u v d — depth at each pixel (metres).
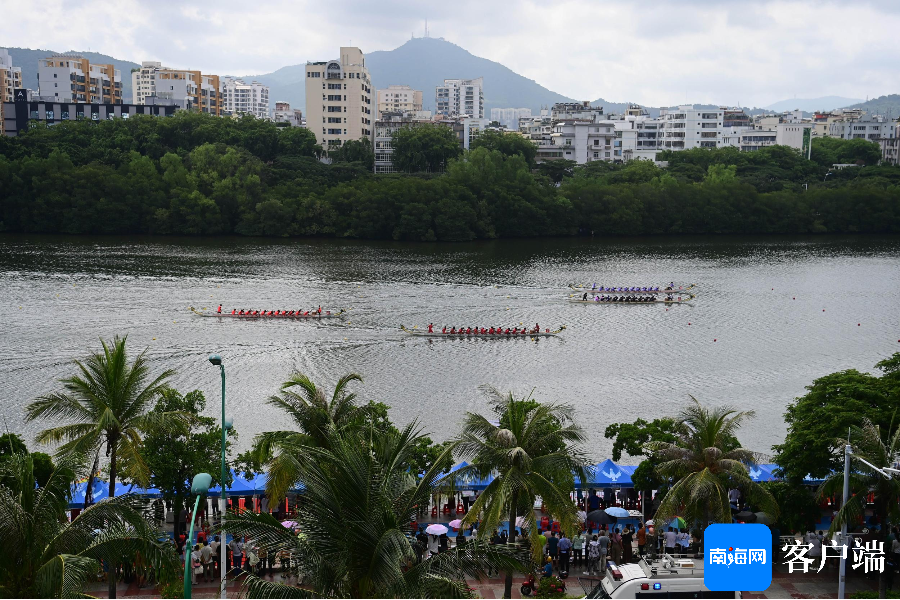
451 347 125.75
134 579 50.12
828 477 55.50
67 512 57.66
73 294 156.38
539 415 49.44
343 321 141.62
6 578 35.75
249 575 33.31
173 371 58.88
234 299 156.38
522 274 194.62
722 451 52.59
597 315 150.75
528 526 51.34
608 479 62.69
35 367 106.31
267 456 55.66
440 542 56.59
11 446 59.06
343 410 56.12
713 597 43.56
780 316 150.88
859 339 133.50
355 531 33.75
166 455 55.72
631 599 42.91
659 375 111.31
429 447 64.56
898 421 58.41
